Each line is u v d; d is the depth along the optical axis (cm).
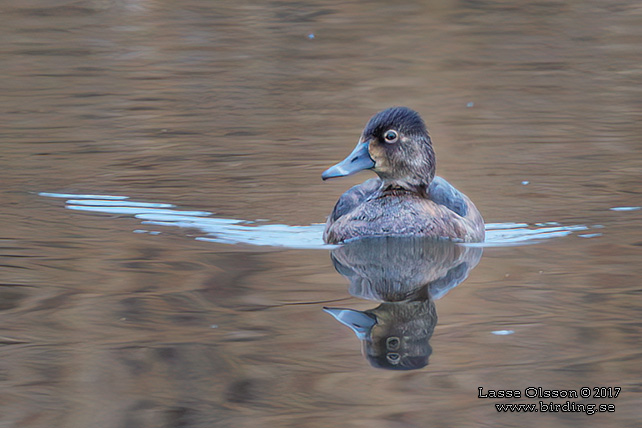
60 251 1070
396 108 1186
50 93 2095
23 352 750
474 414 641
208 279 959
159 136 1745
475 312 849
